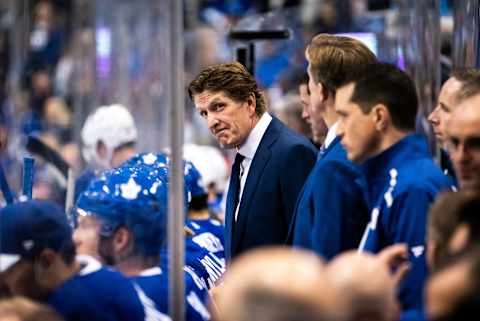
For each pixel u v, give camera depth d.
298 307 4.36
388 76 6.49
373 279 4.89
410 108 6.50
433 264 5.54
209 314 7.10
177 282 6.15
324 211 6.74
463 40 8.55
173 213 6.16
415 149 6.46
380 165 6.50
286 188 7.92
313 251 6.79
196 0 16.22
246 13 16.06
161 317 6.42
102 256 6.57
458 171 6.07
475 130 5.98
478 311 4.57
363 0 14.64
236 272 4.47
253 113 8.07
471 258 4.68
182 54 6.27
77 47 12.70
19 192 8.88
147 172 6.79
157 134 10.86
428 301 4.75
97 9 11.59
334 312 4.41
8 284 6.14
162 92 10.73
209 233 8.55
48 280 6.16
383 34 11.61
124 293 6.23
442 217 5.48
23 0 13.19
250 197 8.01
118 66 11.35
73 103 12.76
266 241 7.96
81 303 6.11
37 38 13.57
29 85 13.16
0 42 13.13
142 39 11.12
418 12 9.16
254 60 10.44
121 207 6.55
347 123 6.50
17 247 6.13
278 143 8.01
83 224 6.58
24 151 10.13
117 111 10.12
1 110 12.87
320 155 7.25
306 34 14.51
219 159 10.98
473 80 7.21
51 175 9.41
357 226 6.71
